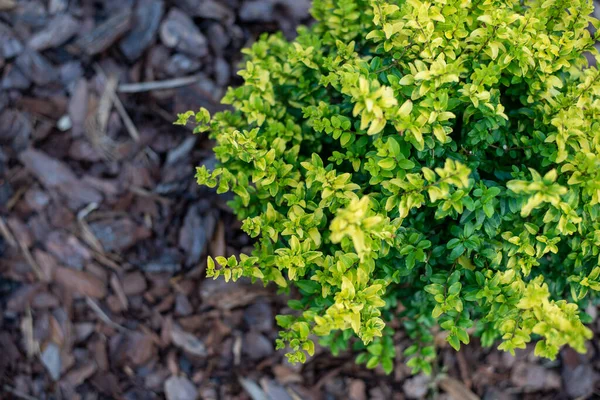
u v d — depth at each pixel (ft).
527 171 2.00
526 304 1.89
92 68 2.50
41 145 2.46
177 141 2.46
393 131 1.97
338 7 2.12
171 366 2.36
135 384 2.35
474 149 1.99
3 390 2.35
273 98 2.07
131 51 2.51
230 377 2.36
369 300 1.93
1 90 2.48
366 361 2.35
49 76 2.49
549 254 2.07
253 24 2.52
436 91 1.92
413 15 1.92
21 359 2.36
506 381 2.34
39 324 2.38
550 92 1.98
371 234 1.90
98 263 2.40
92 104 2.48
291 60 2.04
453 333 1.98
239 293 2.38
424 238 1.98
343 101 2.04
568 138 1.94
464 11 1.96
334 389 2.35
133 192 2.44
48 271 2.40
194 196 2.43
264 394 2.34
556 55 1.95
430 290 1.97
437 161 1.98
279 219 2.02
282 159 2.02
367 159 2.02
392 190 1.93
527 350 2.34
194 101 2.48
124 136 2.47
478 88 1.93
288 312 2.37
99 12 2.52
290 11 2.51
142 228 2.42
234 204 2.15
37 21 2.52
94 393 2.35
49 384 2.35
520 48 1.93
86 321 2.38
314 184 2.00
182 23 2.51
